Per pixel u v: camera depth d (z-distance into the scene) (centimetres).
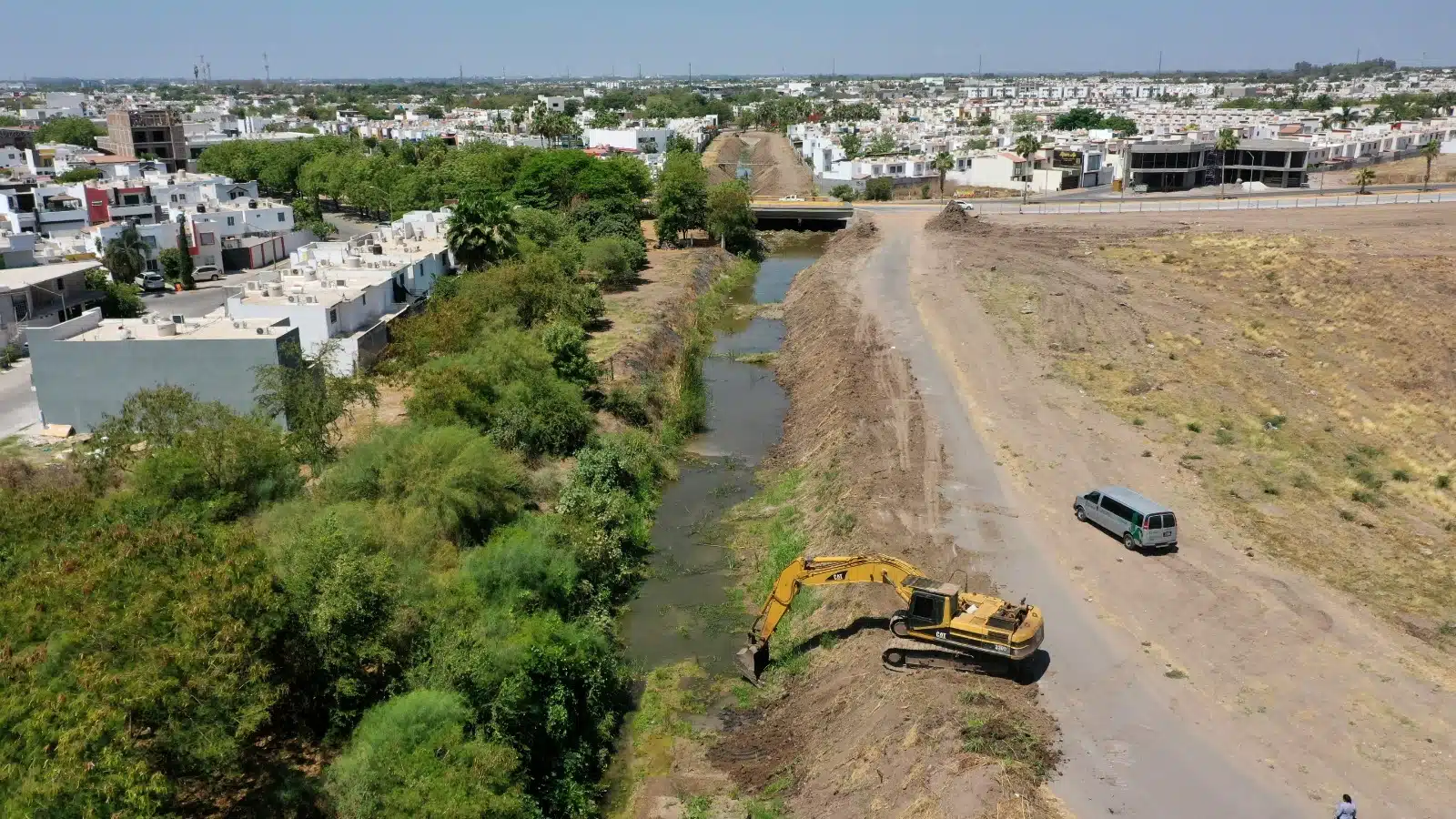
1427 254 9375
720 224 12875
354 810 2581
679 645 3903
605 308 8931
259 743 2919
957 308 8381
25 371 6906
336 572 3119
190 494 3897
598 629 3791
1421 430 5900
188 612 2619
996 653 3153
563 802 2986
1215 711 3053
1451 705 3095
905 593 3316
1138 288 9162
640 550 4697
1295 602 3725
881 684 3247
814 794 2933
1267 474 5097
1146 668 3278
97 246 10238
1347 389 6594
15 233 9631
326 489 4188
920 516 4469
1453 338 7212
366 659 3078
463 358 5728
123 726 2311
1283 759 2825
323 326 6347
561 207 13200
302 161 17088
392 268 7819
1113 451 5297
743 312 10125
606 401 6162
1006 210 14262
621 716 3472
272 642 2930
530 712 3056
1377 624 3594
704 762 3228
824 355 7419
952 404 6047
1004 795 2573
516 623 3372
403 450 4309
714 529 4953
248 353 5362
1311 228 11300
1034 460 5141
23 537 3228
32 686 2298
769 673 3659
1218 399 6281
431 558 3900
